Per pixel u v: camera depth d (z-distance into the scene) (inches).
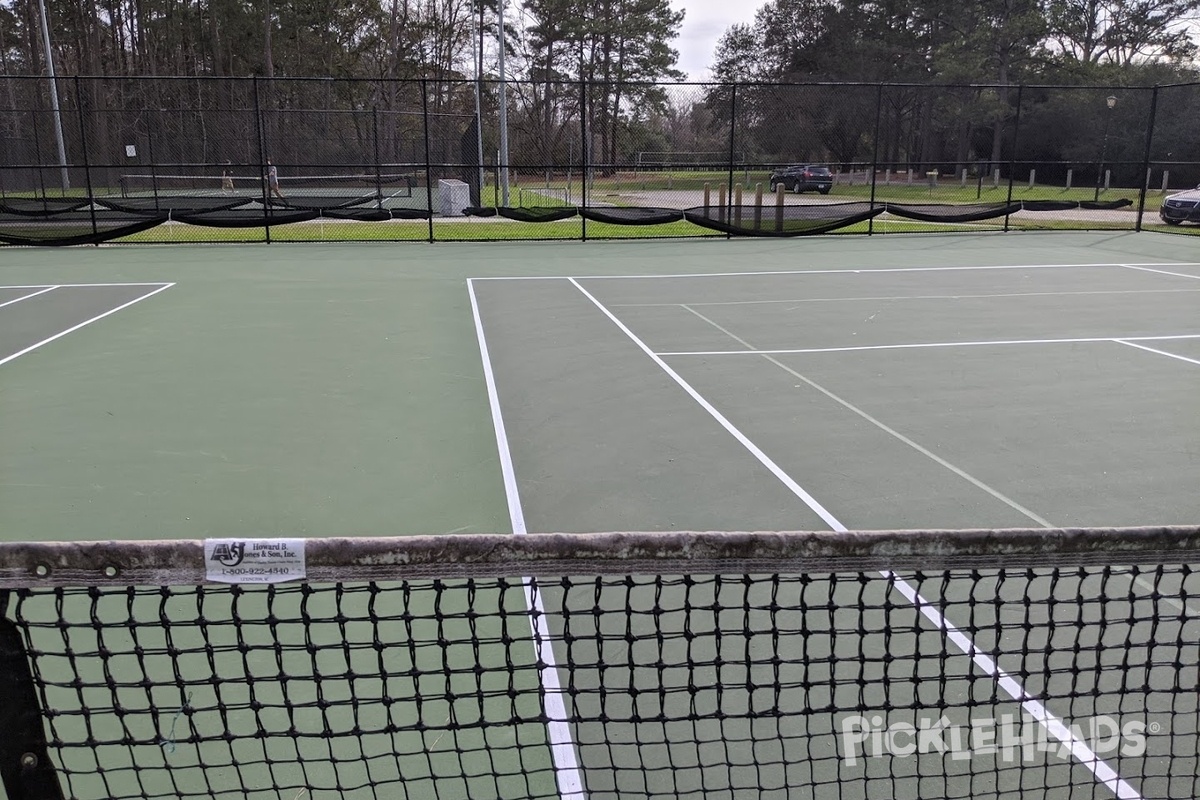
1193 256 650.8
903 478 207.6
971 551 71.6
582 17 2027.6
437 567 66.7
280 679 75.5
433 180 1257.4
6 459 219.0
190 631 136.4
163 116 1446.9
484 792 101.0
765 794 100.0
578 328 386.3
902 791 100.2
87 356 330.6
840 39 1952.5
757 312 426.3
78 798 99.9
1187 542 73.5
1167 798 98.3
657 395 279.0
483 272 566.6
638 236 764.6
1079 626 83.1
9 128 1311.5
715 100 1510.8
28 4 1711.4
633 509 189.5
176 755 107.5
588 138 1031.0
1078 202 818.2
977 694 119.1
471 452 225.6
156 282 518.6
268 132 1291.8
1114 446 229.9
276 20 1908.2
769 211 846.5
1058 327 387.9
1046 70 1696.6
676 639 133.4
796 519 184.4
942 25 1835.6
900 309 433.7
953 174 1878.7
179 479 206.1
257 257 638.5
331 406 266.8
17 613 67.1
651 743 83.0
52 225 788.0
